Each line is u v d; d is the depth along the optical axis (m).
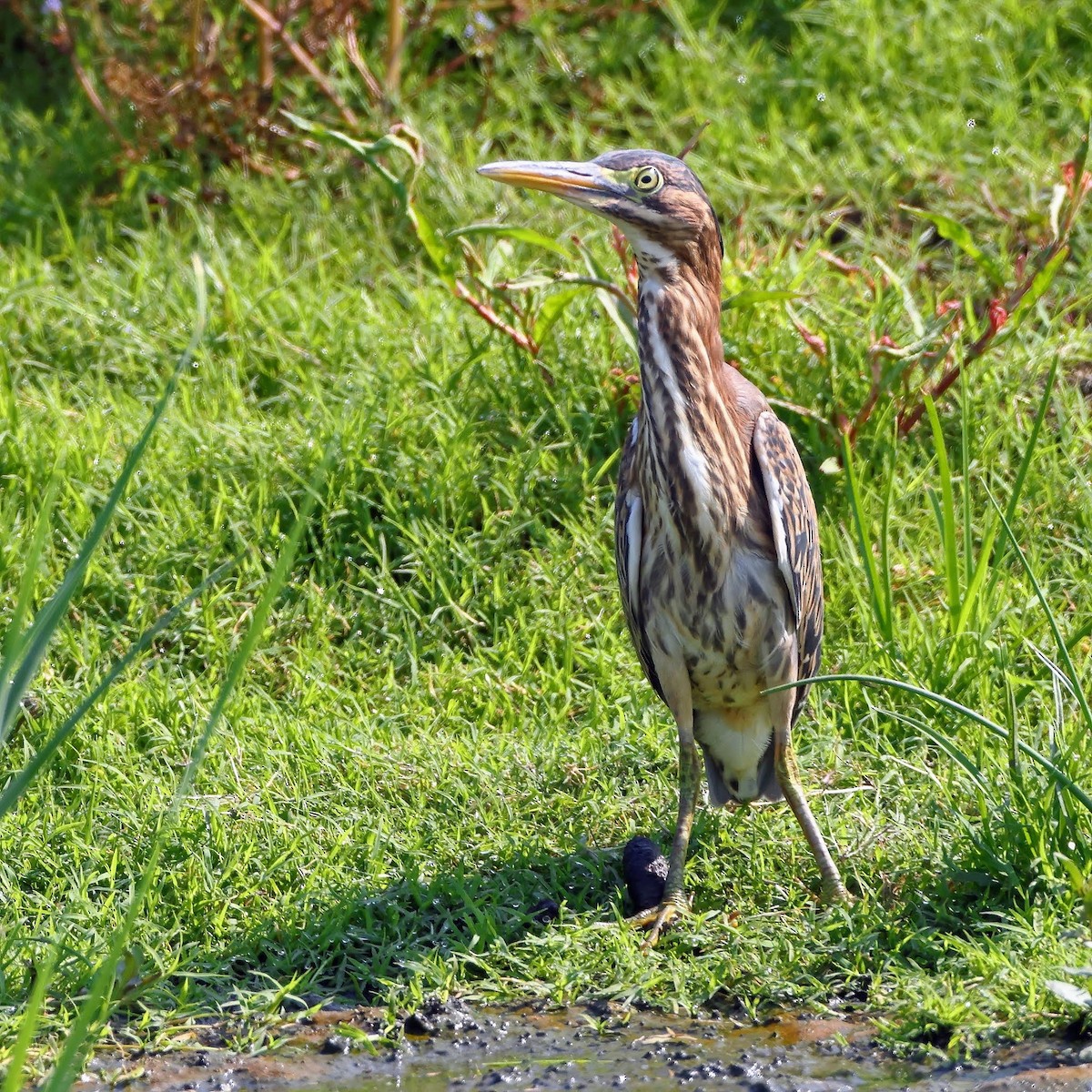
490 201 14.36
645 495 8.25
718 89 15.74
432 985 7.55
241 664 5.41
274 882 8.31
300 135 15.34
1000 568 10.02
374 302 13.55
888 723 9.51
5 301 13.15
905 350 10.96
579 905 8.16
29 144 15.79
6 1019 7.23
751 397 8.66
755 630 8.27
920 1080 6.64
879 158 14.77
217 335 12.97
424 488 11.23
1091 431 11.77
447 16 16.45
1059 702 8.26
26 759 9.35
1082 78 15.48
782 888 8.16
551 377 12.12
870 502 11.07
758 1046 7.00
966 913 7.82
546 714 9.92
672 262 8.26
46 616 5.66
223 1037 7.24
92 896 8.29
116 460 11.62
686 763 8.33
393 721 9.83
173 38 15.71
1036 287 10.91
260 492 11.17
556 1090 6.72
